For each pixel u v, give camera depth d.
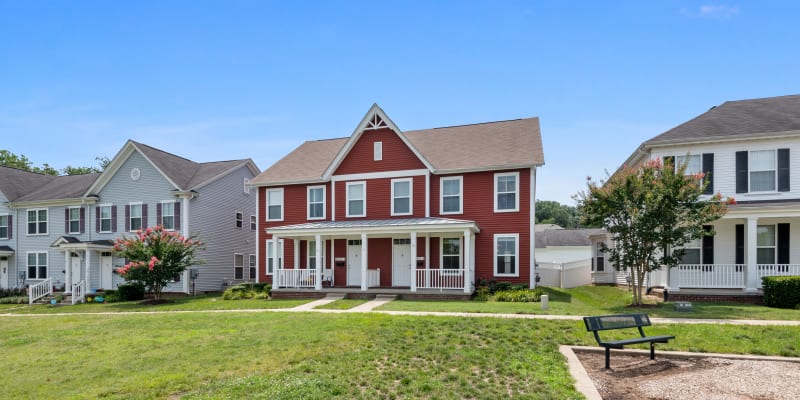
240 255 31.66
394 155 23.92
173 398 7.68
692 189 15.20
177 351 10.97
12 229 32.53
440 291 20.27
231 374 8.80
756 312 14.25
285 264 25.41
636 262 16.23
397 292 20.66
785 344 9.98
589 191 16.77
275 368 9.00
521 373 8.08
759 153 19.30
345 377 8.12
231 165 31.69
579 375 7.96
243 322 14.37
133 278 23.27
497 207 22.16
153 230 24.47
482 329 11.68
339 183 24.78
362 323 13.11
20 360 11.08
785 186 18.84
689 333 11.00
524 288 20.34
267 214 26.33
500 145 23.75
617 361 9.16
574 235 45.44
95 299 25.88
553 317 13.54
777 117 20.17
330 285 23.69
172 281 27.25
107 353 11.25
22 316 20.14
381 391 7.41
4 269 32.56
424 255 23.00
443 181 23.16
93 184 29.73
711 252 19.67
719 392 7.25
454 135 26.08
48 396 8.20
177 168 29.83
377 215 23.92
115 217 29.59
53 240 31.31
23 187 34.19
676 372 8.36
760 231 19.45
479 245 22.27
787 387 7.46
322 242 24.72
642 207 15.84
